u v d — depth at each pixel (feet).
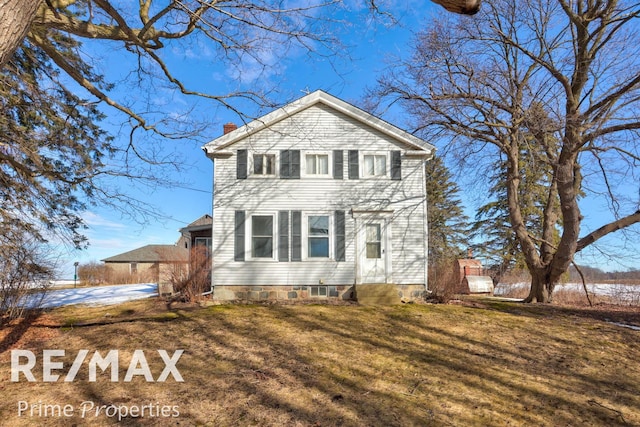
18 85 28.68
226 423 15.92
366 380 20.51
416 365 22.86
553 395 19.02
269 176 45.32
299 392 18.90
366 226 45.37
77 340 27.50
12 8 7.54
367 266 44.68
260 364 22.68
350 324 32.22
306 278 44.21
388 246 45.03
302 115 46.42
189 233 59.21
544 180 74.13
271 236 44.62
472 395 18.84
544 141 42.50
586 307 43.80
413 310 38.29
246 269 43.98
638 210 43.34
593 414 17.12
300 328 30.71
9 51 7.76
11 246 30.07
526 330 31.35
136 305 41.60
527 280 77.92
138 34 19.52
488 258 85.81
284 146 45.78
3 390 19.12
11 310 32.86
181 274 45.06
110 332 29.32
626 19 37.52
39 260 34.22
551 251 48.32
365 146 46.34
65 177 31.27
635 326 33.27
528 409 17.48
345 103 46.37
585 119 40.47
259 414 16.67
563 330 31.50
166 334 28.68
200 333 28.96
